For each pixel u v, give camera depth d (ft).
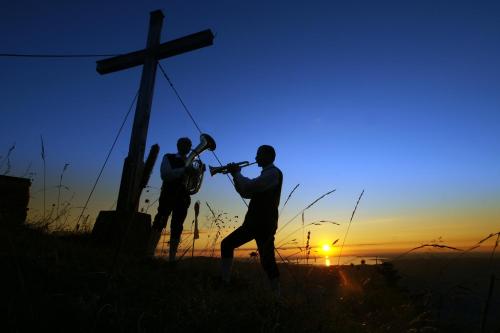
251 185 14.71
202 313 9.53
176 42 23.24
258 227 14.39
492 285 6.66
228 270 14.55
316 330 10.22
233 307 10.44
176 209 18.25
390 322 12.05
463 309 8.03
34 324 7.88
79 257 13.64
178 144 19.36
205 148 18.92
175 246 17.80
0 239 12.47
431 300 9.39
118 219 19.83
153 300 10.67
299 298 11.77
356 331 11.16
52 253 12.92
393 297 13.35
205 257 18.31
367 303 13.19
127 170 21.31
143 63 24.43
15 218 16.49
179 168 18.08
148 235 20.27
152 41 24.21
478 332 6.60
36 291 9.45
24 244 13.09
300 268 13.11
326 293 12.37
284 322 9.94
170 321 9.08
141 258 16.60
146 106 22.81
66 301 9.12
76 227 19.93
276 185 15.15
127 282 11.85
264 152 15.72
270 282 13.57
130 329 8.48
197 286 12.03
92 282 11.07
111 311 8.80
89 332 7.99
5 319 7.88
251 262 16.98
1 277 9.82
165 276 13.82
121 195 20.93
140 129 22.26
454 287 8.21
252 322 9.73
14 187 18.17
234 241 14.70
